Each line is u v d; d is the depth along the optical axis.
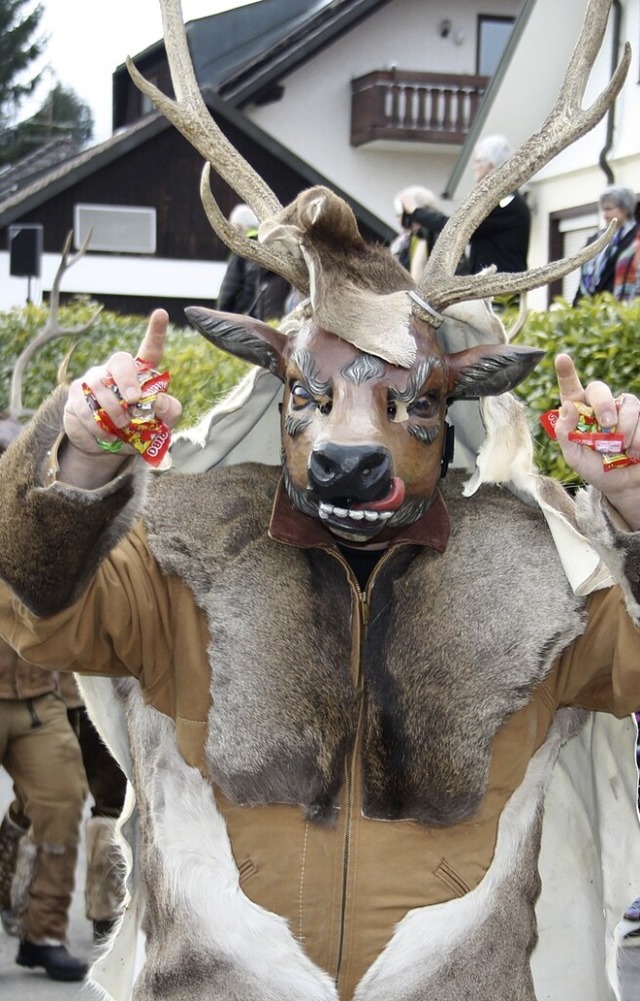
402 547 2.83
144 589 2.82
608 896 3.07
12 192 36.09
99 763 5.42
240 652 2.78
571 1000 3.17
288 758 2.75
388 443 2.62
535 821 2.92
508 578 2.83
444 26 30.03
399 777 2.75
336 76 29.66
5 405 12.10
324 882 2.75
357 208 25.31
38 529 2.53
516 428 2.93
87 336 12.56
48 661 2.75
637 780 3.00
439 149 29.70
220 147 2.92
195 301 28.97
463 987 2.74
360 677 2.79
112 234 28.52
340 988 2.75
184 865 2.79
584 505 2.64
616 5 15.96
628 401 2.54
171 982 2.77
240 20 38.94
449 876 2.76
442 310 2.74
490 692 2.77
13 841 5.46
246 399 2.95
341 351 2.65
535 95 18.16
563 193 17.30
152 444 2.53
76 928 6.02
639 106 15.74
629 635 2.73
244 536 2.86
